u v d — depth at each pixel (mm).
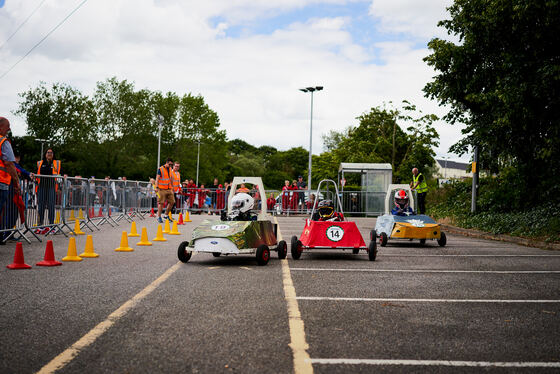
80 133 71250
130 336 4750
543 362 4191
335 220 11438
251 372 3861
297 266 9586
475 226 20016
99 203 17281
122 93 72750
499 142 18609
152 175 75562
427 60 20188
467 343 4695
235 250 9422
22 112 71750
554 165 18359
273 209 30922
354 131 55094
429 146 48812
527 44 15789
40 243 12305
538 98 15406
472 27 17391
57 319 5340
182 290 6988
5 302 6109
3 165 10805
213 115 79438
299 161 128000
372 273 8844
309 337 4801
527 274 8961
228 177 110312
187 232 17016
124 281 7625
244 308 5945
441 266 9891
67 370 3857
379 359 4203
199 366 3973
